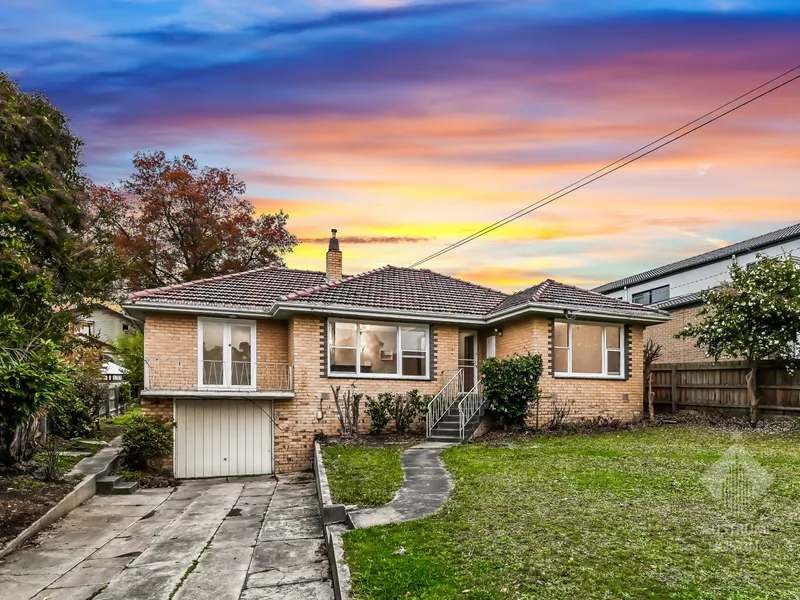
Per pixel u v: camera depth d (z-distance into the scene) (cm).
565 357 1620
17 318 1124
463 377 1731
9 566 659
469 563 496
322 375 1522
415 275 1975
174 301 1484
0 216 1043
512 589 435
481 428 1477
